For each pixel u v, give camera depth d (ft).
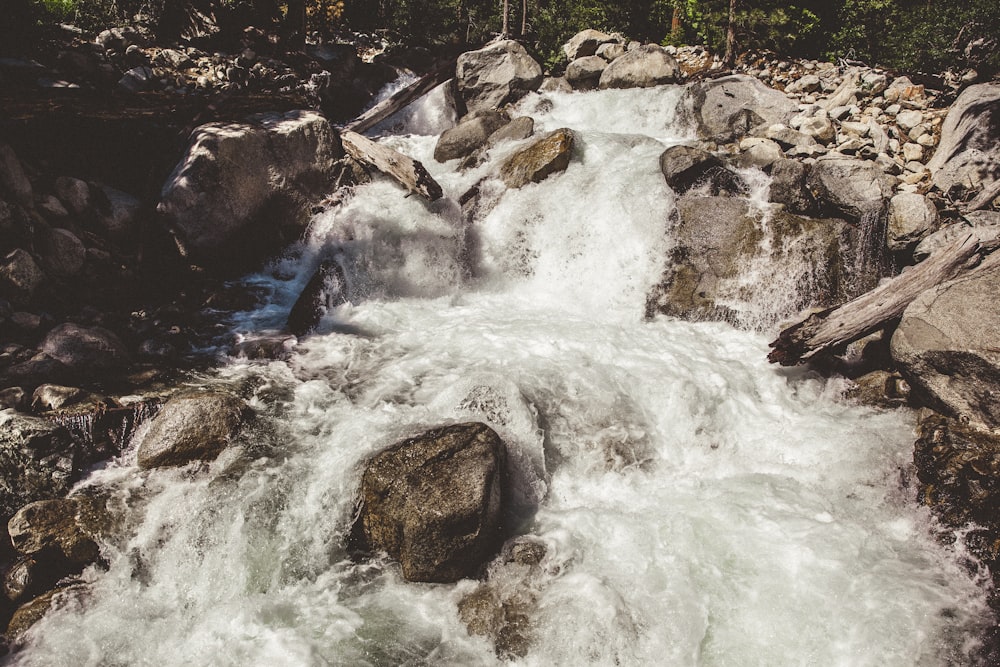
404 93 42.63
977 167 27.20
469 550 17.42
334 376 24.35
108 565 17.75
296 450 20.54
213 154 29.91
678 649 15.57
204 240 29.78
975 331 20.30
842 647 15.38
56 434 19.24
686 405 22.22
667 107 38.29
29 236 24.94
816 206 27.84
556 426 21.66
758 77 40.34
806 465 20.68
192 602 17.38
